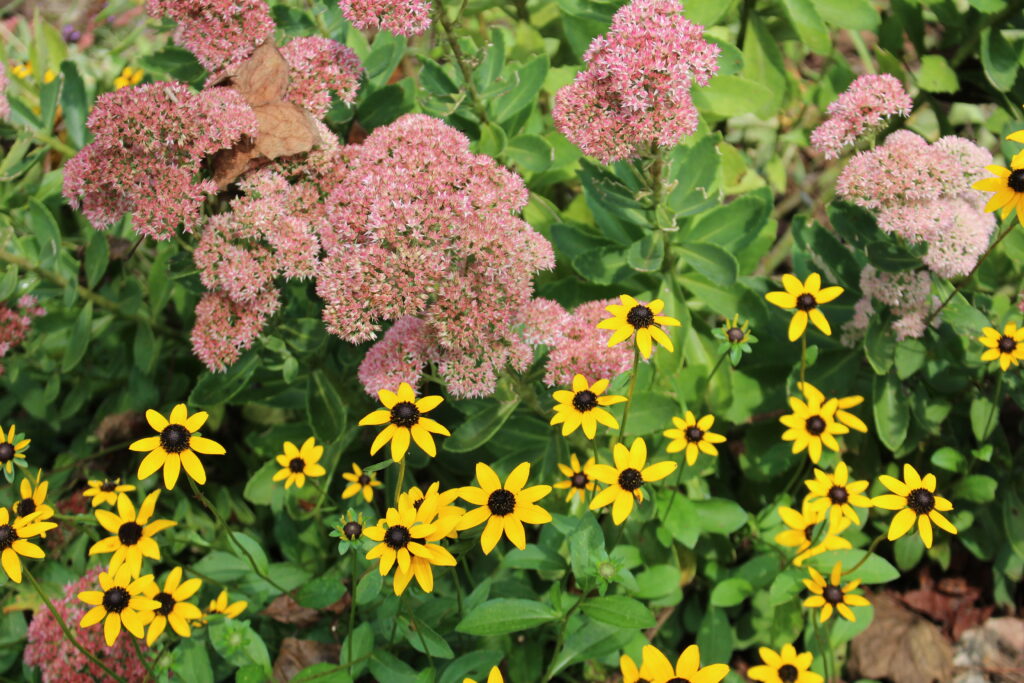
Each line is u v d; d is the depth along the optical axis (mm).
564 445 1170
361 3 1141
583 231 1244
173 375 1342
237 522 1298
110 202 1161
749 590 1177
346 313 1096
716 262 1212
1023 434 1234
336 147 1168
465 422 1149
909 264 1159
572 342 1133
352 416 1260
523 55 1369
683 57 1115
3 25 1747
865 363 1276
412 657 1173
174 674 1138
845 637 1168
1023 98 1301
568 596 1110
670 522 1175
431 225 1087
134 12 1703
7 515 1043
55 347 1342
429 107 1229
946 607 1249
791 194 1479
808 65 1568
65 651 1141
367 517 1123
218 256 1134
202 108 1129
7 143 1373
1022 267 1254
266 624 1206
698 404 1228
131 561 1068
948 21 1324
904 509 1065
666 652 1215
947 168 1139
